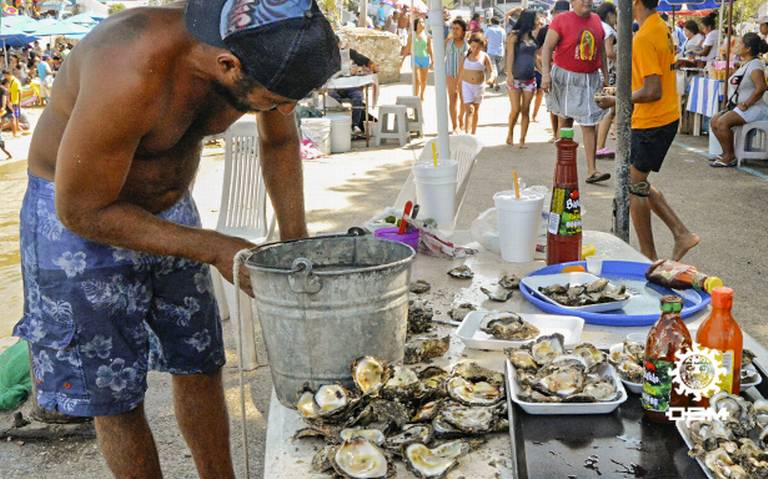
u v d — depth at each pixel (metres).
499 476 1.38
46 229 1.95
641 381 1.58
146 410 3.67
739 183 7.86
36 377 2.08
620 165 3.52
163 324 2.23
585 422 1.49
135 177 1.97
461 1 44.44
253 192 4.54
